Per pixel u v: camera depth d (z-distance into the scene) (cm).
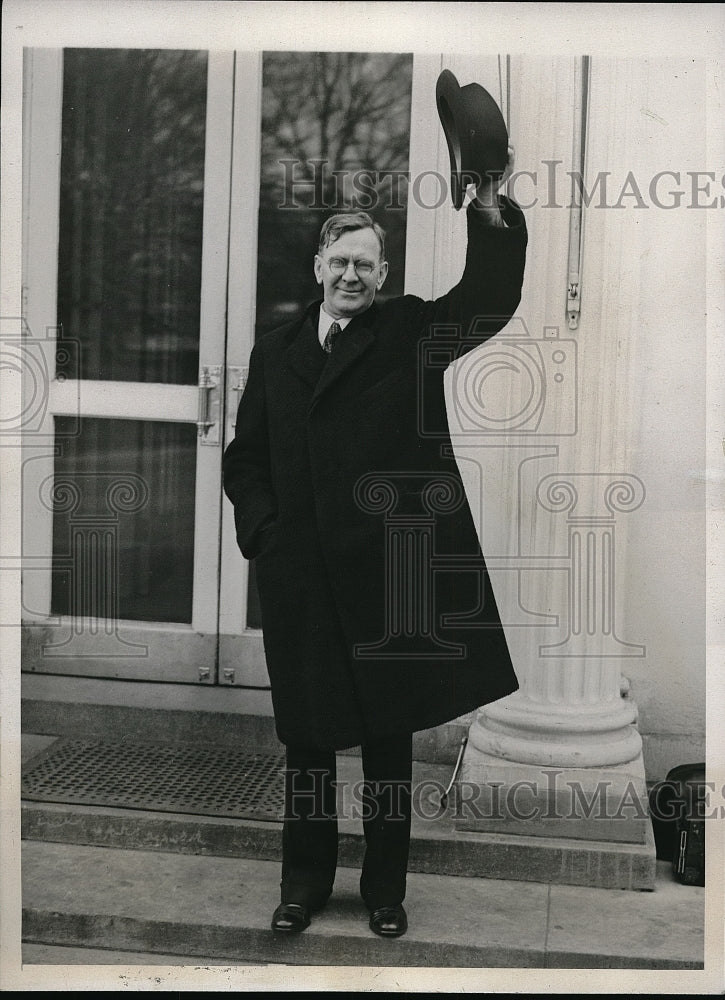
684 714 346
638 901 317
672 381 324
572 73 313
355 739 289
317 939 299
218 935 303
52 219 351
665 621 343
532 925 304
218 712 362
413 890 319
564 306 323
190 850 332
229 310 351
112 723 364
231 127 343
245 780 349
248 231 347
